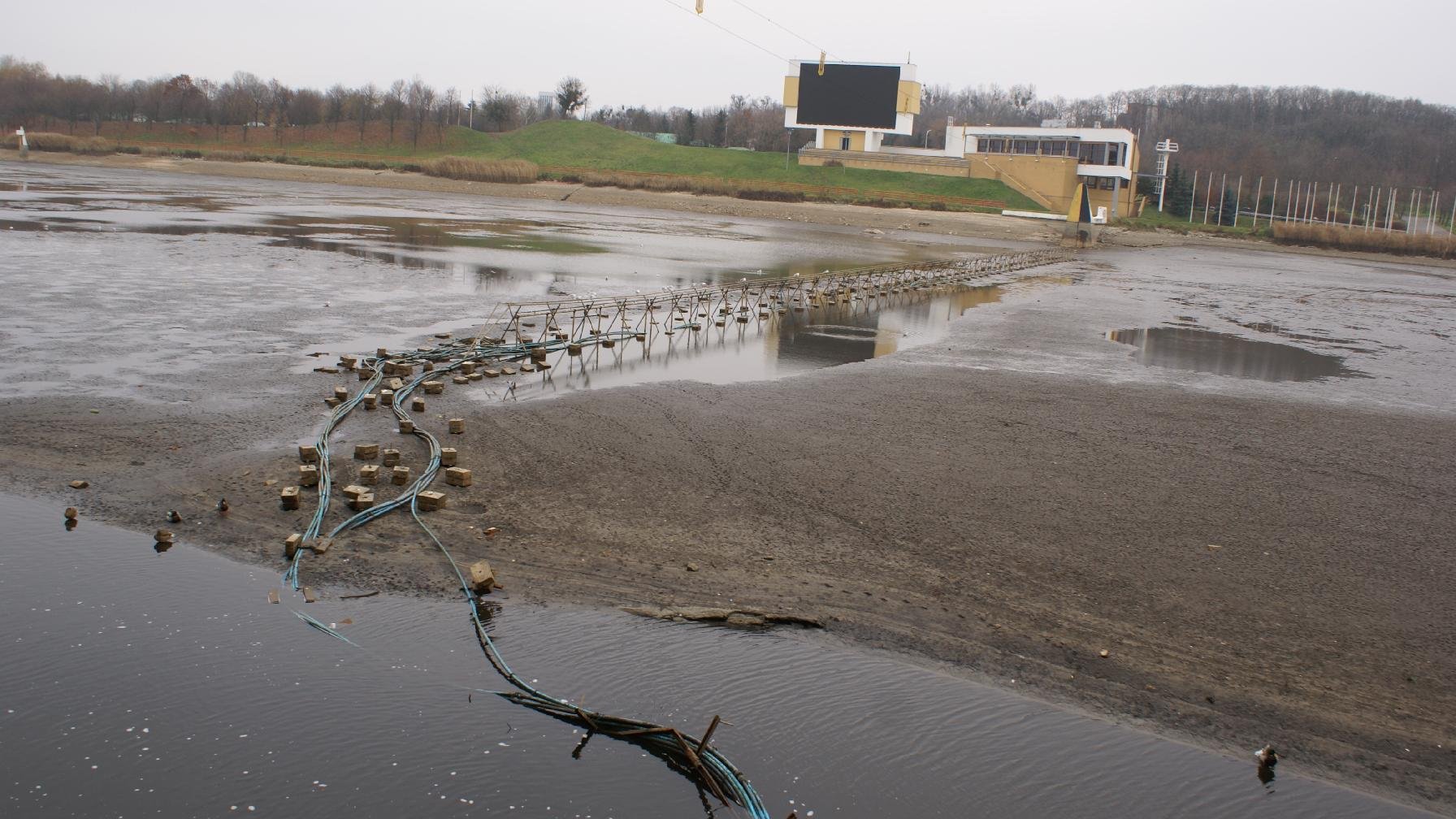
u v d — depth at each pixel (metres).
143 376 18.67
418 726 8.41
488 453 15.11
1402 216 130.75
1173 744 8.69
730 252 53.50
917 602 10.95
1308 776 8.34
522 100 165.50
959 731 8.70
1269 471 16.81
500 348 22.94
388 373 20.05
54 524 11.70
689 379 21.48
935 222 81.19
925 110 197.00
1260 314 40.31
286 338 23.12
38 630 9.45
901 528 13.07
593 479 14.21
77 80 129.38
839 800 7.79
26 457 13.79
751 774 8.02
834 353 25.91
